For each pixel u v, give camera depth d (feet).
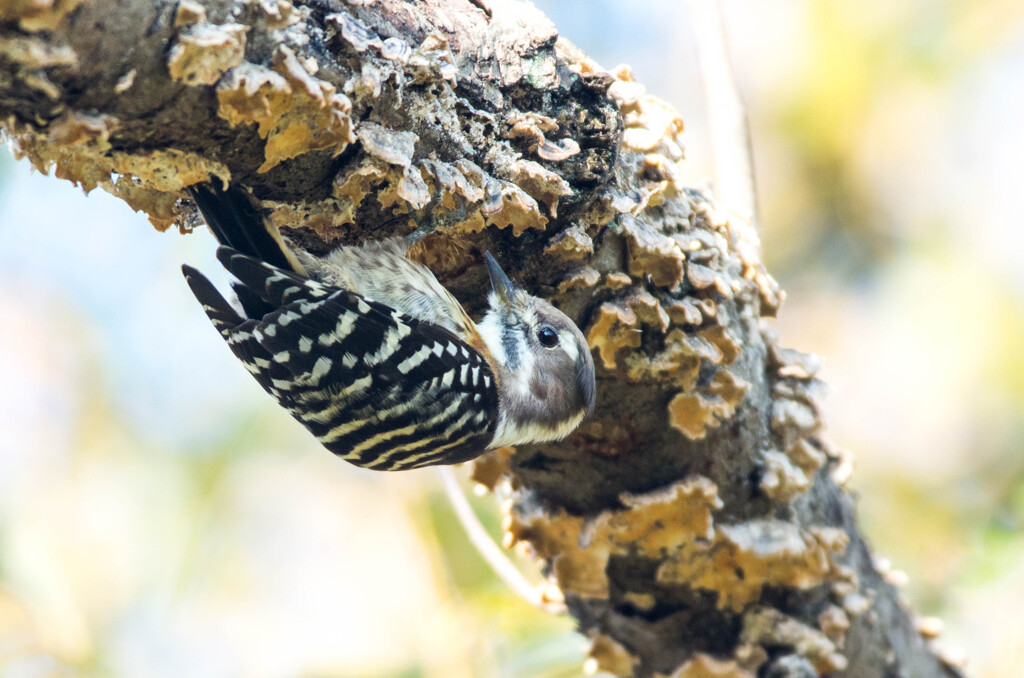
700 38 37.04
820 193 57.31
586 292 26.50
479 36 22.74
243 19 18.12
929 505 52.31
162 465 49.52
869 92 56.59
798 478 28.91
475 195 22.44
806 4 57.11
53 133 17.46
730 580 29.58
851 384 56.08
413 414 27.43
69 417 50.06
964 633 41.22
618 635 31.32
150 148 19.19
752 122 57.41
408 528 47.91
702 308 26.53
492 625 43.01
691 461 28.40
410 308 27.02
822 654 30.17
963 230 56.54
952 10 56.34
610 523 28.53
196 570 47.88
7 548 47.32
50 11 15.67
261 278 24.18
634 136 25.95
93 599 46.70
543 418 27.68
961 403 54.70
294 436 50.78
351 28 19.79
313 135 19.74
